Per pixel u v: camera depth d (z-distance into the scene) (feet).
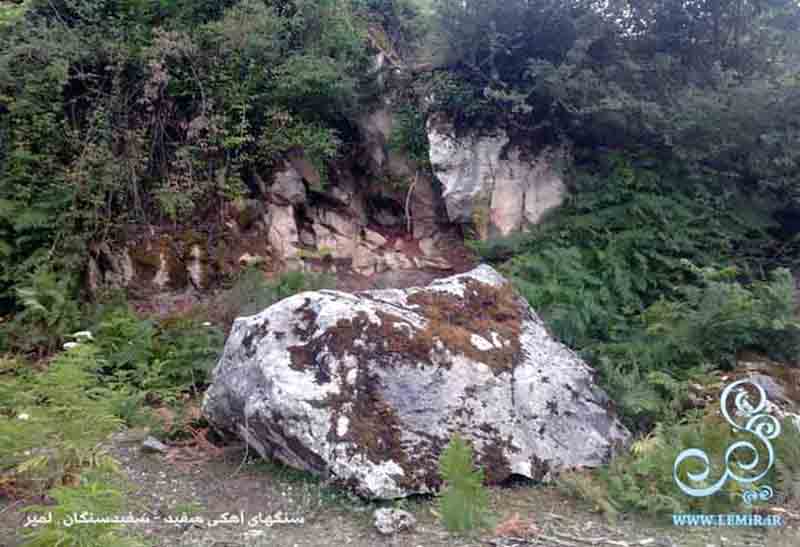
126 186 26.78
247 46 27.68
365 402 14.29
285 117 27.66
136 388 20.45
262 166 28.43
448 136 27.58
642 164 25.75
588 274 23.13
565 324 21.16
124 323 22.99
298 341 15.21
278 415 14.12
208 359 21.74
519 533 12.58
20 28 26.53
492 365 15.80
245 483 14.70
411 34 31.30
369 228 30.12
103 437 14.23
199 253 26.50
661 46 26.81
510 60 27.30
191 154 27.55
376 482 13.29
